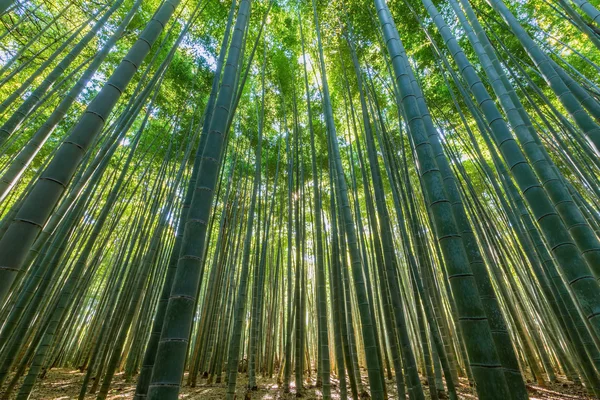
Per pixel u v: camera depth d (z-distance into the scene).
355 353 5.01
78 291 6.35
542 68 3.32
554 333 6.38
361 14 5.62
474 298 1.62
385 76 6.74
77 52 4.25
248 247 4.64
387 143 4.39
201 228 1.78
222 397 4.89
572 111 3.03
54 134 7.71
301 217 6.00
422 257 4.04
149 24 2.22
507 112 2.93
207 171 1.92
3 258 1.31
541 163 2.68
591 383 3.61
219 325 7.28
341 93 6.81
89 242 4.09
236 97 3.68
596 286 2.00
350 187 8.84
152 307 7.72
